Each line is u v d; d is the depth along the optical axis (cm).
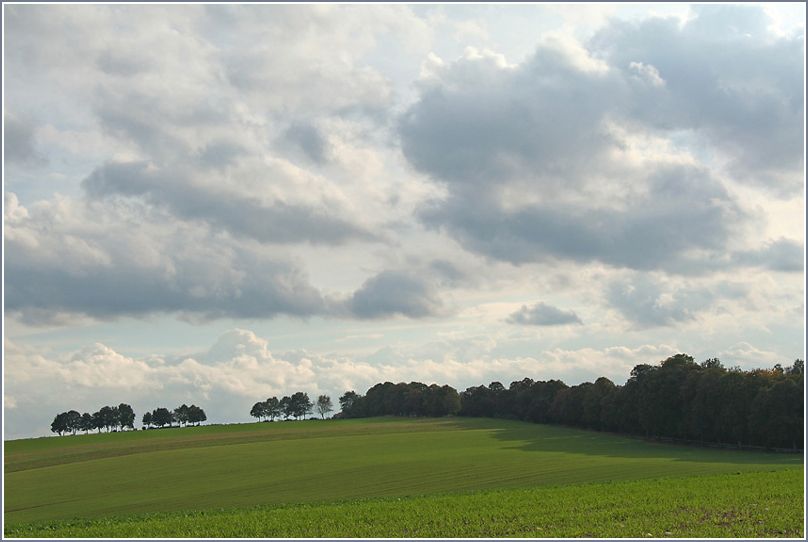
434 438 10956
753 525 2766
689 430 9938
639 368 11438
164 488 5909
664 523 2844
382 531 2906
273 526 3100
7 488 6294
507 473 5981
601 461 7025
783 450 8725
